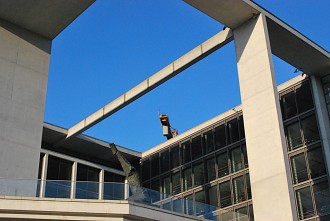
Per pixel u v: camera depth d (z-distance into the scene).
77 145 41.53
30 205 16.70
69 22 25.27
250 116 24.77
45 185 17.56
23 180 17.55
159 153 43.72
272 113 23.75
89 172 37.81
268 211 22.28
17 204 16.62
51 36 26.30
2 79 23.58
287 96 35.19
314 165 31.98
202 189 38.62
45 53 25.89
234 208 35.72
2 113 22.95
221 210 21.33
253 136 24.23
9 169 22.16
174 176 41.53
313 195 31.36
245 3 25.16
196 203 20.30
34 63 25.19
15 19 24.80
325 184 30.88
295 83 34.78
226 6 25.41
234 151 37.66
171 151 42.78
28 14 24.38
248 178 35.72
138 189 18.53
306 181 32.03
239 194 35.94
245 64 25.98
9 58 24.25
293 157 33.50
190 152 41.06
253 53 25.75
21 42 25.05
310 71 32.66
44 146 40.06
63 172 36.28
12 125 23.08
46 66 25.69
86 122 37.25
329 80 33.12
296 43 28.28
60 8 24.06
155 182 42.84
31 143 23.42
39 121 24.19
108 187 17.97
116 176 39.62
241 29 26.86
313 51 29.20
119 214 17.14
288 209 21.50
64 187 17.58
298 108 34.16
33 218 16.67
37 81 24.94
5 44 24.34
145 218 17.77
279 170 22.47
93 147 42.28
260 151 23.64
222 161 38.28
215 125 39.91
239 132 37.78
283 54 29.69
